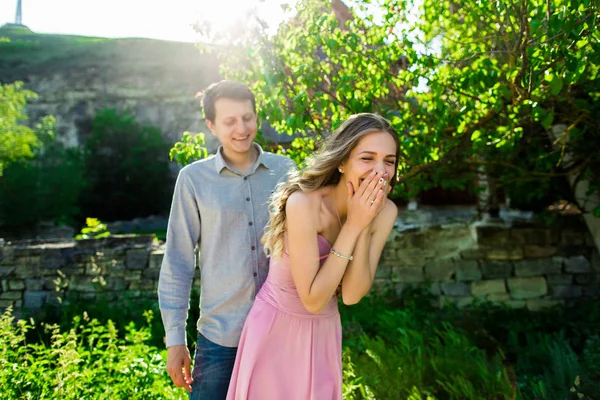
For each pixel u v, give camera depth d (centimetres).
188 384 243
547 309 671
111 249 721
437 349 444
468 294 689
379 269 711
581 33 287
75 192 1792
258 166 254
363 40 406
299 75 401
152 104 2062
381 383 378
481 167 649
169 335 239
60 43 2294
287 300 209
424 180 546
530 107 381
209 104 249
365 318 593
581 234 678
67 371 364
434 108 398
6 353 382
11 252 721
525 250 684
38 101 2080
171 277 245
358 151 195
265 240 221
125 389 359
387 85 426
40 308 709
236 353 238
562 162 560
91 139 1980
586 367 404
